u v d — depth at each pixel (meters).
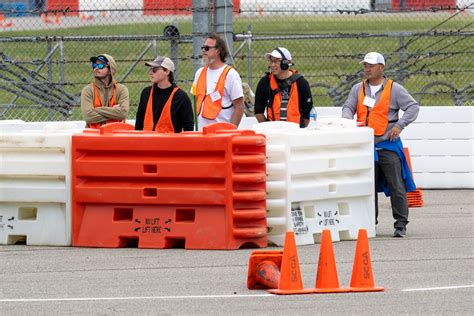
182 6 45.38
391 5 45.25
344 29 61.09
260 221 21.28
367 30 60.69
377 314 15.09
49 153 21.94
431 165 32.59
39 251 21.19
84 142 21.58
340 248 21.61
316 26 61.59
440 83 37.91
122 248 21.52
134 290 16.98
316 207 22.38
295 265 16.78
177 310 15.41
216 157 20.97
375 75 23.59
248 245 21.36
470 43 56.94
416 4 48.44
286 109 24.42
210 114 24.08
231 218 20.98
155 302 16.00
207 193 21.00
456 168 32.66
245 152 21.06
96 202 21.59
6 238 22.19
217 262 19.58
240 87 24.16
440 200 30.05
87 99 24.61
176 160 21.12
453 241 22.36
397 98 23.56
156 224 21.33
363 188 23.09
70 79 43.66
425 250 21.16
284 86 24.52
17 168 21.98
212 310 15.41
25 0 47.66
